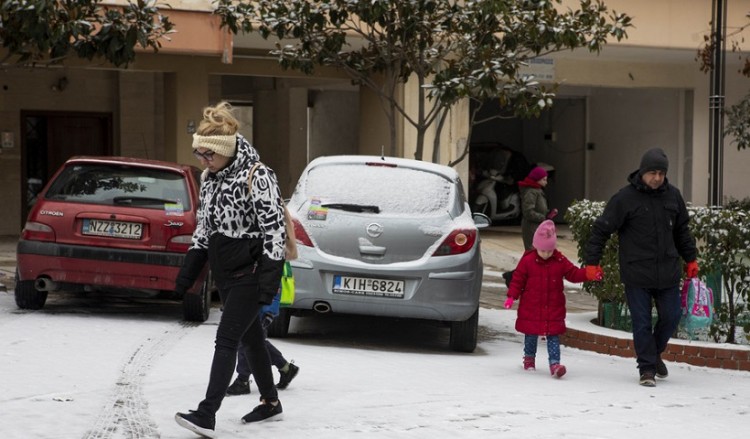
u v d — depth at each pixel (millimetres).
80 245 14836
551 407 10141
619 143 36375
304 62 20906
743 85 34844
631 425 9477
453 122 28828
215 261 8344
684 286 12344
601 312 14805
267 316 9961
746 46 29891
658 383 11930
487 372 12281
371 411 9523
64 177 15250
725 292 13422
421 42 20250
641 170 11727
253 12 20484
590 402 10531
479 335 16016
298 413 9305
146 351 12336
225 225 8242
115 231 14867
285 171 35938
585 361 13484
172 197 15086
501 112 39094
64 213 14898
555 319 12242
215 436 8219
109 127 32656
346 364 12305
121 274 14820
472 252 13734
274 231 8164
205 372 11047
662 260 11711
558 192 38469
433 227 13648
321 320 16641
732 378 12547
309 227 13664
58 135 32125
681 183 34438
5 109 30969
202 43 23016
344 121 38500
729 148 34750
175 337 13703
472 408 9867
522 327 12367
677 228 12016
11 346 12250
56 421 8617
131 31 17453
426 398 10258
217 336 8297
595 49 20516
